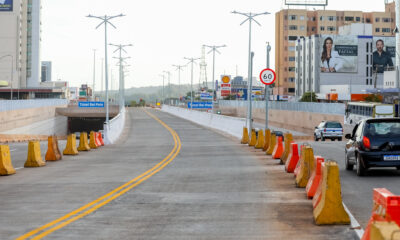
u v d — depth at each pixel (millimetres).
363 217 8953
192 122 75438
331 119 73875
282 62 169250
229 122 49750
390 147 15352
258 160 22172
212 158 23516
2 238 7496
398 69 105438
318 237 7324
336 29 168000
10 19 182875
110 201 11062
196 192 12359
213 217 9070
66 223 8625
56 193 12477
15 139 58031
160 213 9531
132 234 7723
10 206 10539
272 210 9734
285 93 169375
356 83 138625
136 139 42875
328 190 8289
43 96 185500
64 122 111500
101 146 34812
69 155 26906
